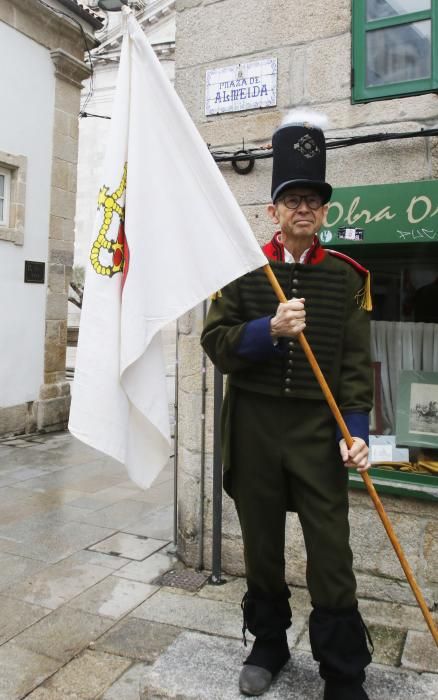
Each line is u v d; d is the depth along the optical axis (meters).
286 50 3.39
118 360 2.28
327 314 2.11
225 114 3.57
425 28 3.08
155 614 3.12
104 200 2.31
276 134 2.12
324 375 2.10
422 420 3.39
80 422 2.26
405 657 2.69
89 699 2.45
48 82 8.08
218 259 2.11
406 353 3.46
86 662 2.71
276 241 2.22
